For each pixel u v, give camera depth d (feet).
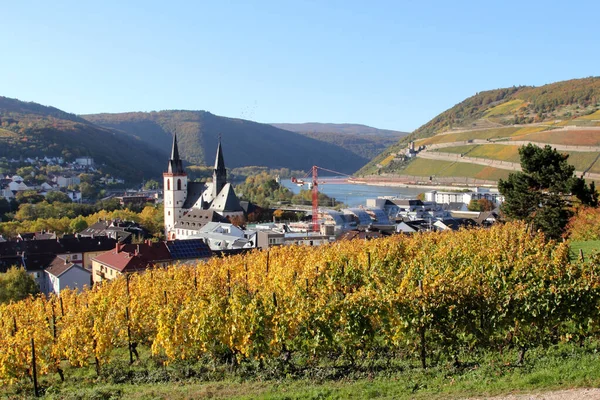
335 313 121.70
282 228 520.83
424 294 115.85
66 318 154.71
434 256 167.63
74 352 143.84
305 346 123.34
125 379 134.41
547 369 99.25
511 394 89.30
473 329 115.03
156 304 153.17
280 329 124.06
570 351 111.45
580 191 252.62
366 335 119.44
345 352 121.39
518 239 180.75
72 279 370.12
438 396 92.79
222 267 205.67
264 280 168.04
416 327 115.34
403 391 98.48
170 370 134.31
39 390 134.92
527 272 128.57
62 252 458.09
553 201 255.70
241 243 452.76
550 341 115.75
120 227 604.08
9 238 582.35
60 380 142.72
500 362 109.40
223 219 643.45
